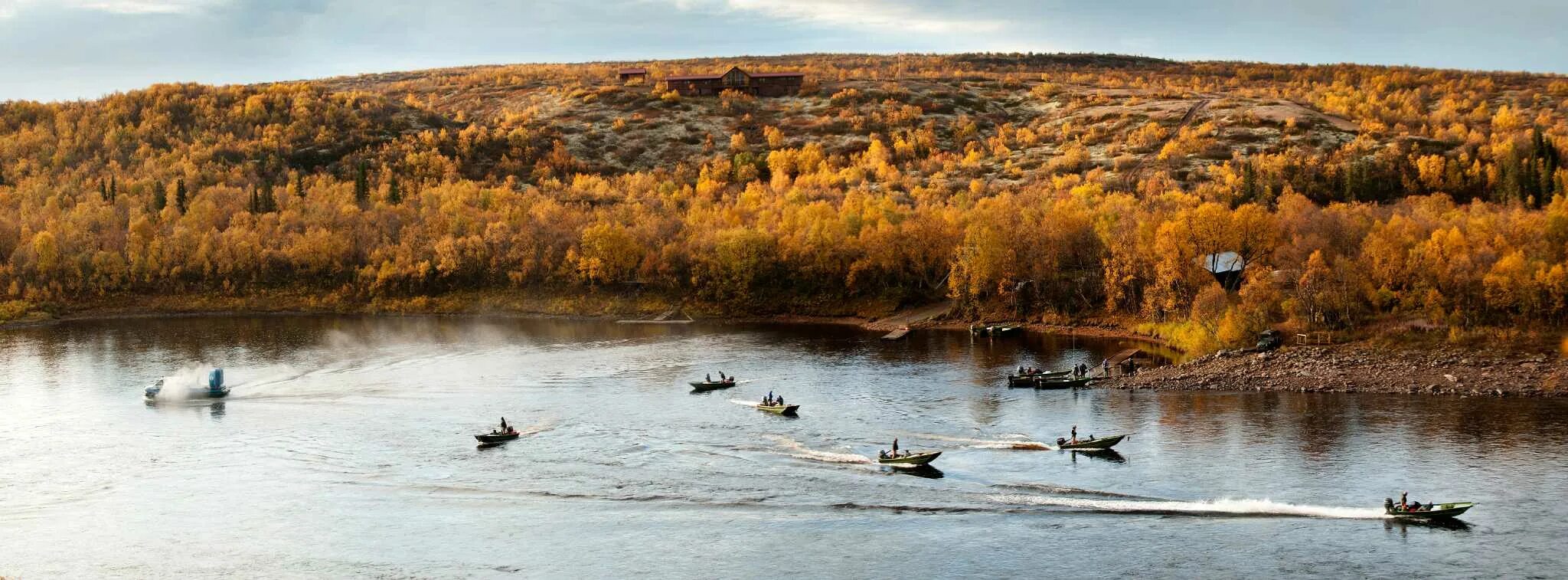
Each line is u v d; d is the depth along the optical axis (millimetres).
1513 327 133000
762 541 81250
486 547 81125
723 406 123688
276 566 78375
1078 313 181625
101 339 187000
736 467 98938
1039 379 130375
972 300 192625
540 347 173500
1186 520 82688
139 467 102750
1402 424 104875
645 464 100625
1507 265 135750
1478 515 80938
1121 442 103000
